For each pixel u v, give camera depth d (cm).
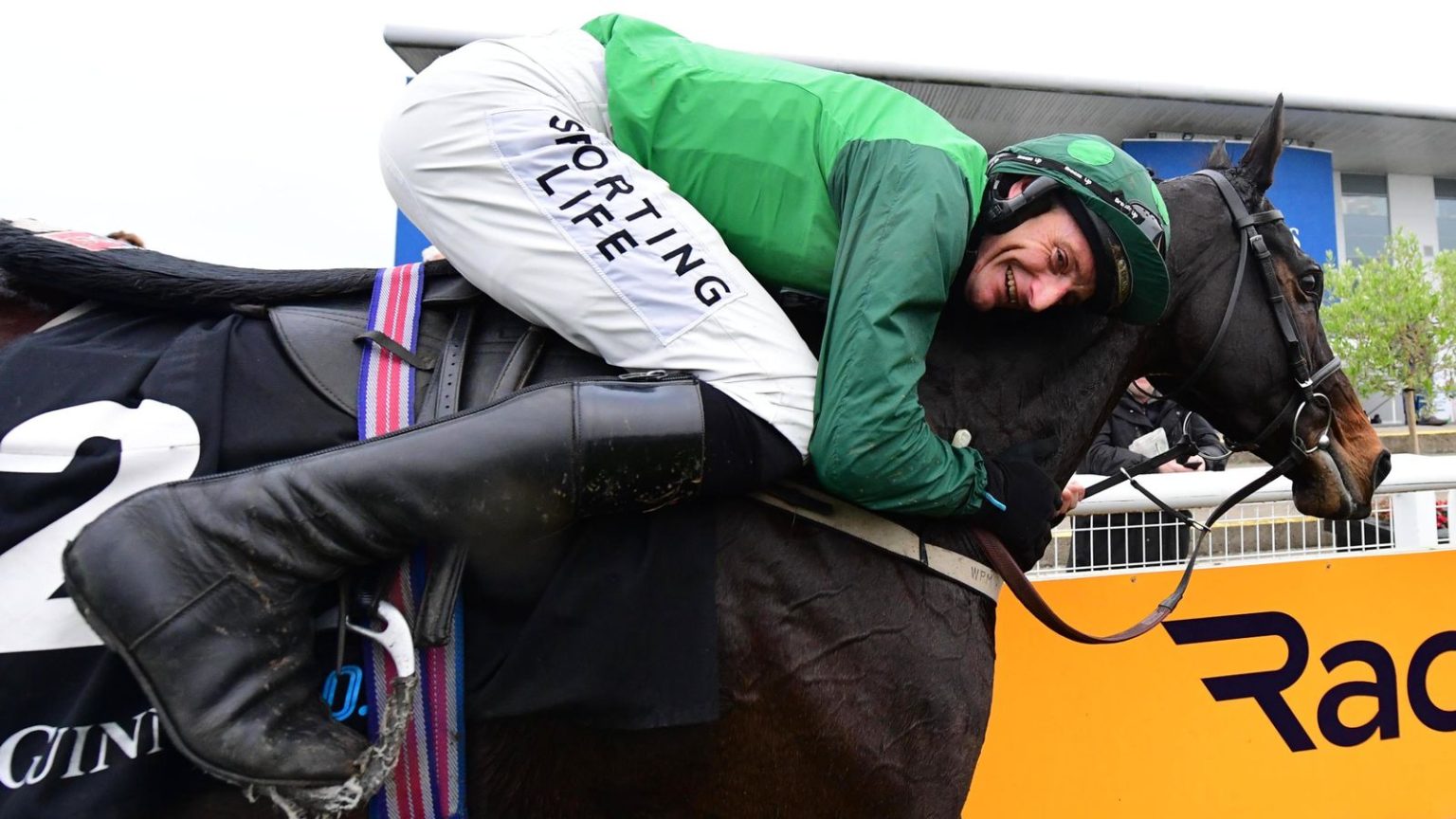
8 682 84
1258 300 146
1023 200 113
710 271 105
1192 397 155
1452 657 246
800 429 103
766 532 109
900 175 103
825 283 116
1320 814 234
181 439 93
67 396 94
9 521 87
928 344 105
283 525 85
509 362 108
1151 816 221
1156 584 222
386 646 92
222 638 82
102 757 86
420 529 89
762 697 109
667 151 115
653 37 123
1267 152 146
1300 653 232
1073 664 216
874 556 114
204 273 110
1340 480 153
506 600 101
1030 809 213
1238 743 227
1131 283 117
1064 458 136
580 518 98
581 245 102
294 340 103
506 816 106
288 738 84
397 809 97
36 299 109
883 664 113
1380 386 1182
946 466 108
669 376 100
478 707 98
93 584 78
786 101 113
